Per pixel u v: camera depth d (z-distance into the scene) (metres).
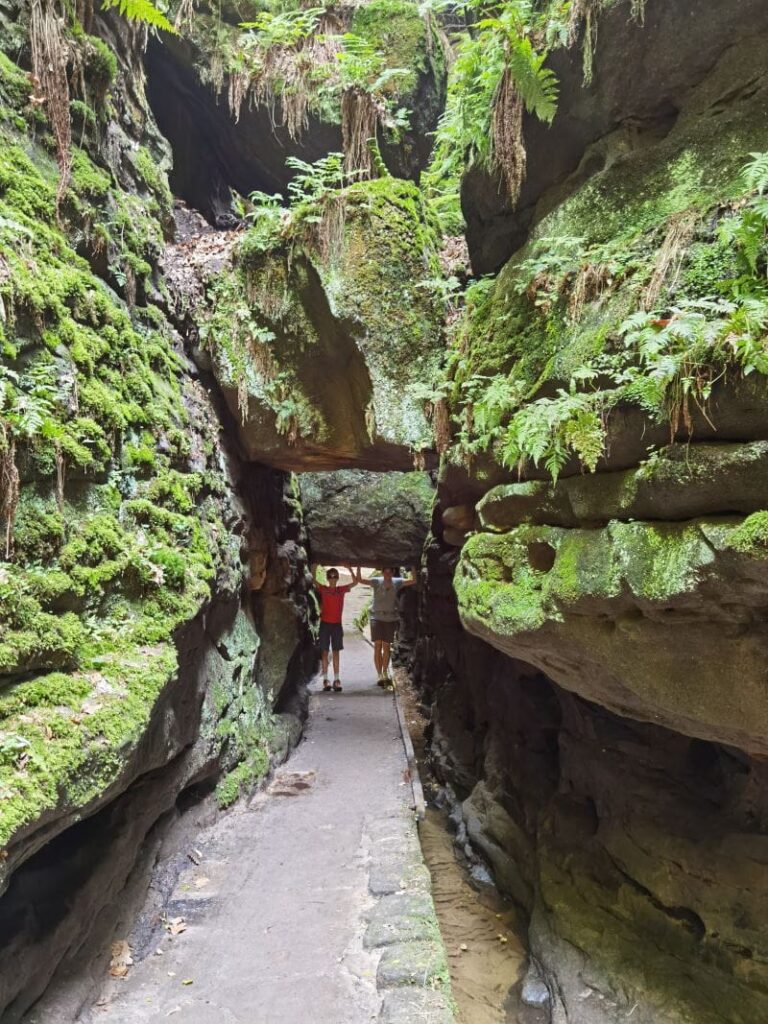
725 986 4.06
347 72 6.96
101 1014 3.79
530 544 4.24
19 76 4.63
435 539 9.93
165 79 7.95
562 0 4.23
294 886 5.19
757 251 2.95
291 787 7.10
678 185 3.75
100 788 3.50
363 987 4.06
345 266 5.91
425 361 6.00
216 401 6.90
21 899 3.53
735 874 4.30
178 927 4.63
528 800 6.69
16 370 3.92
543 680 7.08
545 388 4.04
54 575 3.83
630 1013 4.20
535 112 4.59
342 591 11.88
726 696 3.20
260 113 8.19
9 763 3.04
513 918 6.01
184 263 6.64
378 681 12.44
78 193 5.02
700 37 3.71
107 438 4.68
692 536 2.89
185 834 5.61
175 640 4.84
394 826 6.18
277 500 9.31
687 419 2.90
